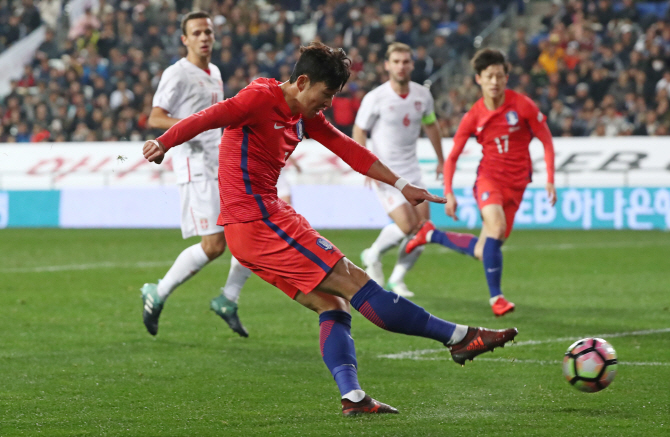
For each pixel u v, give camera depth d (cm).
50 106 7331
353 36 7731
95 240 5178
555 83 6856
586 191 5766
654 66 6769
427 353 2014
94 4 9425
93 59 7981
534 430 1358
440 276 3553
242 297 2956
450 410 1492
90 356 1992
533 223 5859
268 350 2064
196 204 2203
